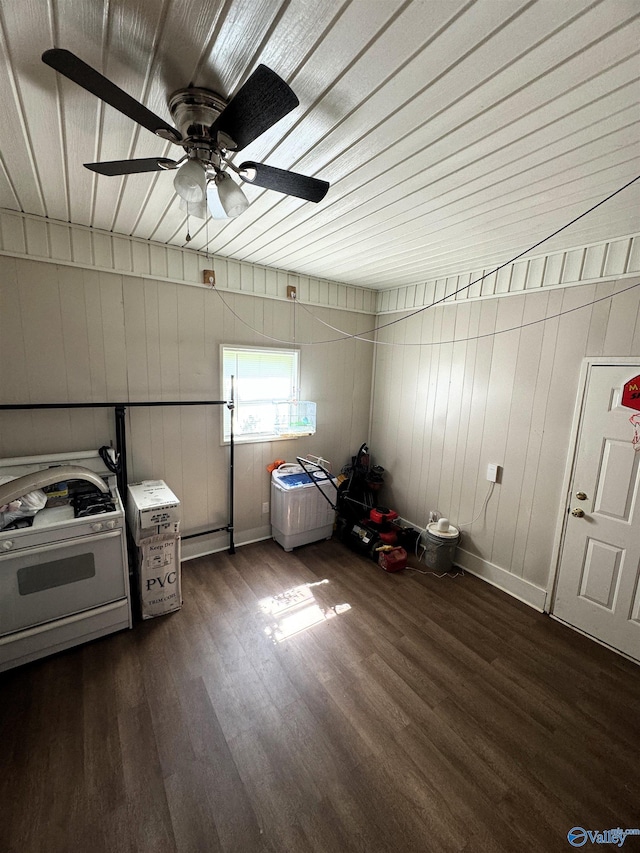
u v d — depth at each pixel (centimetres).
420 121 125
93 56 102
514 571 297
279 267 331
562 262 254
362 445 421
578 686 210
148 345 280
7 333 230
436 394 355
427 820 144
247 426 347
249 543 362
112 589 227
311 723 181
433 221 210
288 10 87
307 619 256
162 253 274
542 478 275
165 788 151
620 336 229
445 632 250
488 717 189
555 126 124
